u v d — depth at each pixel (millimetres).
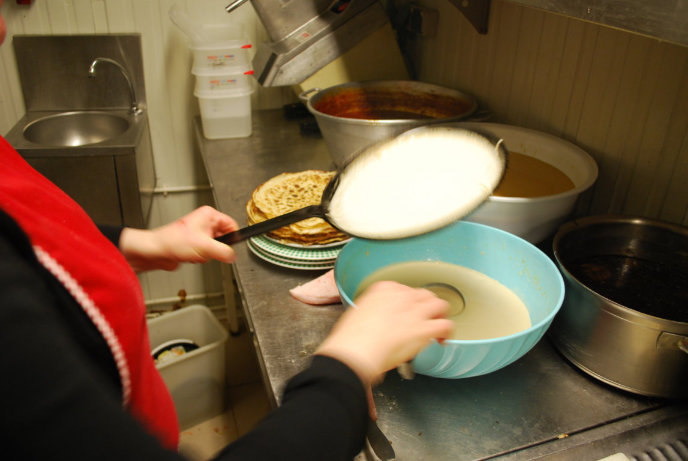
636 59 1080
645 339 753
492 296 922
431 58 1902
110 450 349
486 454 735
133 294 580
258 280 1104
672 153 1036
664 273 942
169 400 780
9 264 364
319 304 1021
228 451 408
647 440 777
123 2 1910
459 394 830
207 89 1813
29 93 1995
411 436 760
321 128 1413
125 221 1850
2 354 332
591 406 817
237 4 1623
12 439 334
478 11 1512
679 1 493
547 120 1363
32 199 537
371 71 1799
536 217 997
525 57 1405
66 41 1931
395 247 994
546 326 748
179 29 1965
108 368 531
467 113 1419
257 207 1219
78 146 1712
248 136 1936
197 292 2404
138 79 2016
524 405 814
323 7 1731
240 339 2285
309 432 421
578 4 636
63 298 480
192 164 2211
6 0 1854
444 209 786
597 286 897
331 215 780
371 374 490
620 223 984
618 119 1147
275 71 1679
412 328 527
